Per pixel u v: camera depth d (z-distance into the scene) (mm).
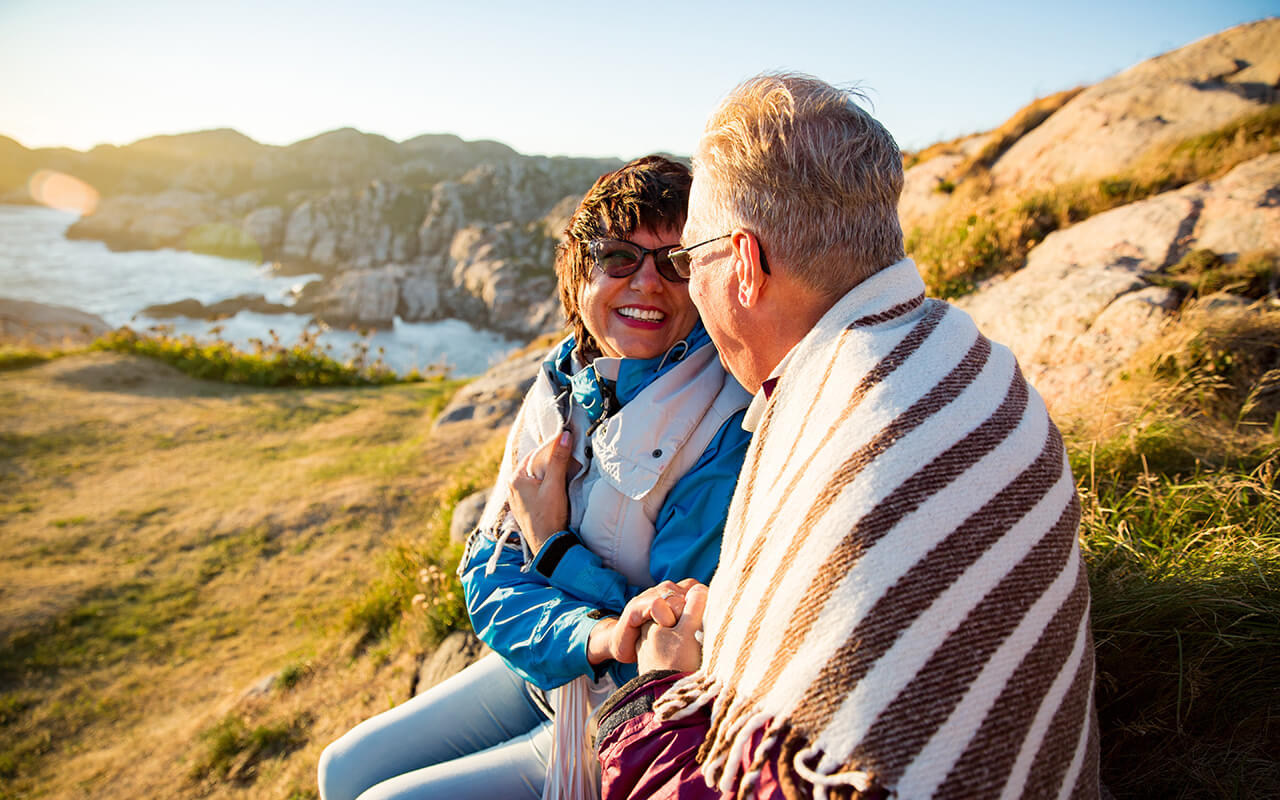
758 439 951
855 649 669
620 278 1364
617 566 1428
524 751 1543
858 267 937
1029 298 4004
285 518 7723
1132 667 1415
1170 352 2877
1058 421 2588
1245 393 2646
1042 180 7855
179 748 4246
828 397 841
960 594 679
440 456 8922
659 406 1342
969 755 638
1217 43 8625
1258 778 1202
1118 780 1325
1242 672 1319
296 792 3418
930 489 717
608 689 1412
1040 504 767
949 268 5391
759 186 927
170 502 8461
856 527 712
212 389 13328
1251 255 3678
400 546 5453
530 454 1515
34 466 9484
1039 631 709
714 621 905
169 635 5852
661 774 887
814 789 651
